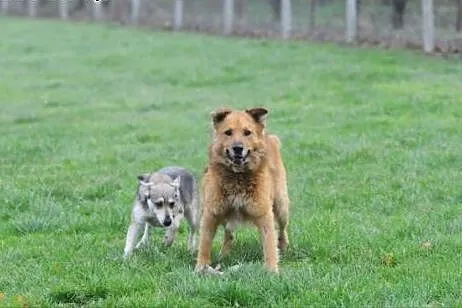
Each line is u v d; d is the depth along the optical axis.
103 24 47.97
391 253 10.46
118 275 9.70
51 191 14.56
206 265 10.09
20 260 10.73
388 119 19.91
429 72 25.73
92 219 12.78
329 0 40.56
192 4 46.41
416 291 8.77
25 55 37.53
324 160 16.42
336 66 27.67
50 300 9.06
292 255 10.95
